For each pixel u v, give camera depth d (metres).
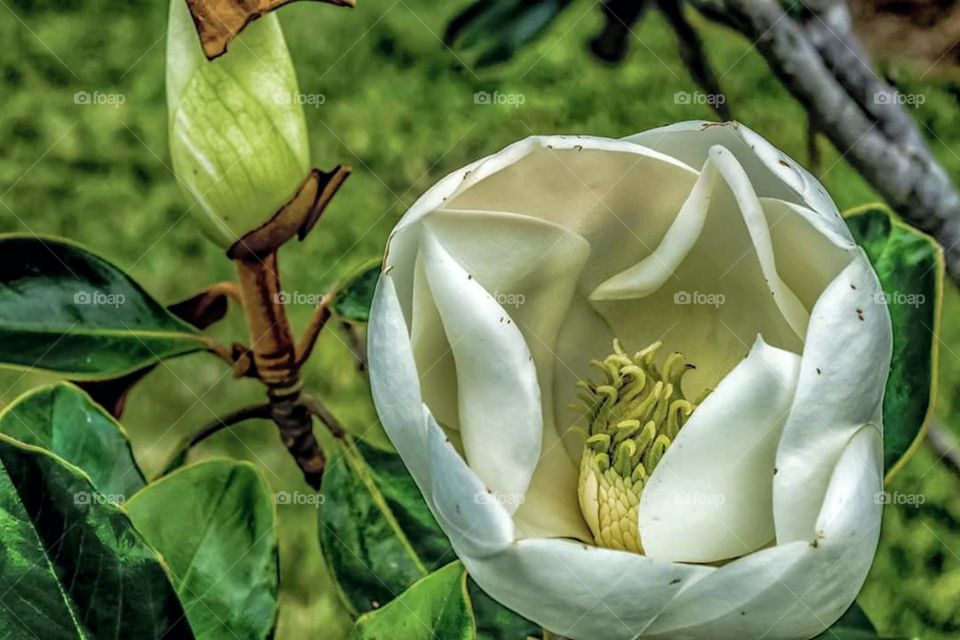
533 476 1.05
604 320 1.05
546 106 1.70
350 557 1.11
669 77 1.67
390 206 1.67
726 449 0.99
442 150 1.71
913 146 1.12
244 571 1.05
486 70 1.19
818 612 0.97
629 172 1.02
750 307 1.03
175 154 1.04
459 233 1.01
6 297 1.08
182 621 0.99
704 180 1.00
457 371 1.00
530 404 1.00
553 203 1.02
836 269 0.99
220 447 1.55
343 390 1.55
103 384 1.10
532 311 1.04
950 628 1.48
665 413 1.04
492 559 0.97
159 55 1.87
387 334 0.98
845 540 0.96
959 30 1.13
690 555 1.00
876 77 1.11
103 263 1.09
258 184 1.04
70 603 0.99
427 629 0.99
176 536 1.05
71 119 1.83
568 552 0.96
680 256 1.01
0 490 0.98
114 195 1.78
